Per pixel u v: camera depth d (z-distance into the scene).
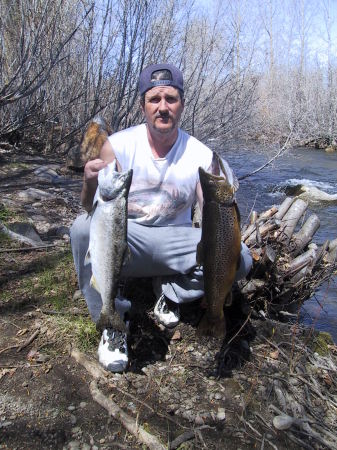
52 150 5.73
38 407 1.46
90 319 1.89
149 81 1.62
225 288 1.51
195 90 5.14
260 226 2.24
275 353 1.82
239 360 1.76
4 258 2.39
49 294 2.06
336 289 2.90
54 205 3.47
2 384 1.54
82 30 5.34
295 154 9.86
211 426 1.46
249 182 6.52
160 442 1.37
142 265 1.71
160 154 1.69
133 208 1.70
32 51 4.70
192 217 2.33
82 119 5.66
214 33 5.40
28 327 1.83
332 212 5.11
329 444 1.44
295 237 2.40
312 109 11.32
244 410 1.53
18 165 4.65
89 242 1.53
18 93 4.97
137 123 5.46
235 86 5.56
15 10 5.00
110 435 1.39
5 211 3.09
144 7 5.06
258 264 2.06
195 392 1.59
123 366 1.62
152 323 1.89
